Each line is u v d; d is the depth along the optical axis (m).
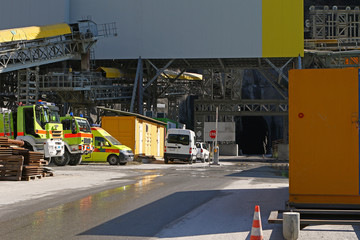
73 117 28.27
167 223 8.27
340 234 7.21
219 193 13.13
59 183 16.42
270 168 31.02
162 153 53.84
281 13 56.06
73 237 7.02
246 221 8.45
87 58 53.66
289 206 7.84
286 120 66.81
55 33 49.56
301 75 7.81
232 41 56.91
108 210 9.82
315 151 7.74
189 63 63.56
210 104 68.88
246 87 106.12
